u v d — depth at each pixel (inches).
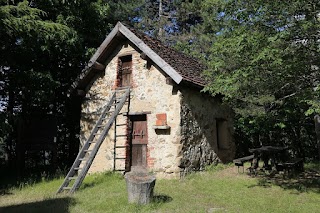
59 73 538.0
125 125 414.3
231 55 296.7
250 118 520.4
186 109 389.4
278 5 257.4
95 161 431.5
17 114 484.4
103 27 550.3
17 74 422.6
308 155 554.3
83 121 458.0
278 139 556.1
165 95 390.3
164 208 246.4
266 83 298.0
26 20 374.6
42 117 549.6
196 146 400.8
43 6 468.4
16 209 256.4
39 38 424.8
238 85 285.3
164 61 375.6
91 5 510.9
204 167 410.9
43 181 395.5
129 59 440.1
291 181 342.0
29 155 585.3
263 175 378.6
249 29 278.1
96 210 245.6
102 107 441.7
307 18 258.1
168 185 332.2
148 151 391.9
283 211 234.2
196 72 435.5
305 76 290.5
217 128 482.9
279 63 250.5
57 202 274.2
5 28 358.0
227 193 294.2
